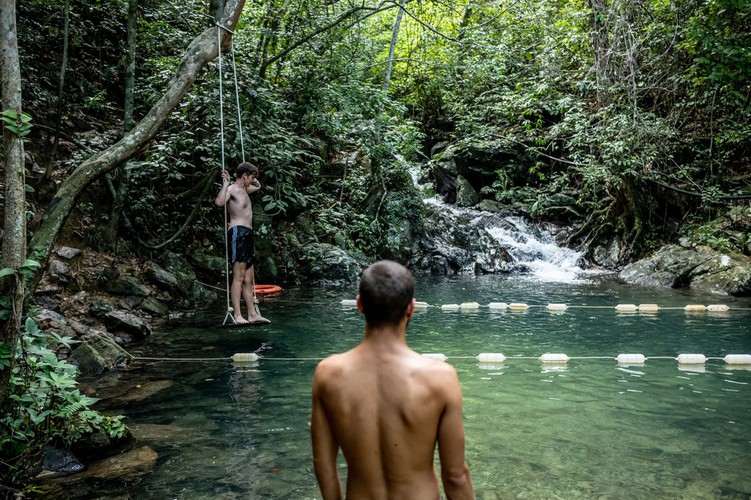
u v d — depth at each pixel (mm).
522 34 16609
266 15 10812
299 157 11836
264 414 4320
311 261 11219
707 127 14375
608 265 13391
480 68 14188
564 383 5074
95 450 3650
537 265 13289
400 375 1825
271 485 3188
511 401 4590
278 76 11656
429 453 1829
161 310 7922
